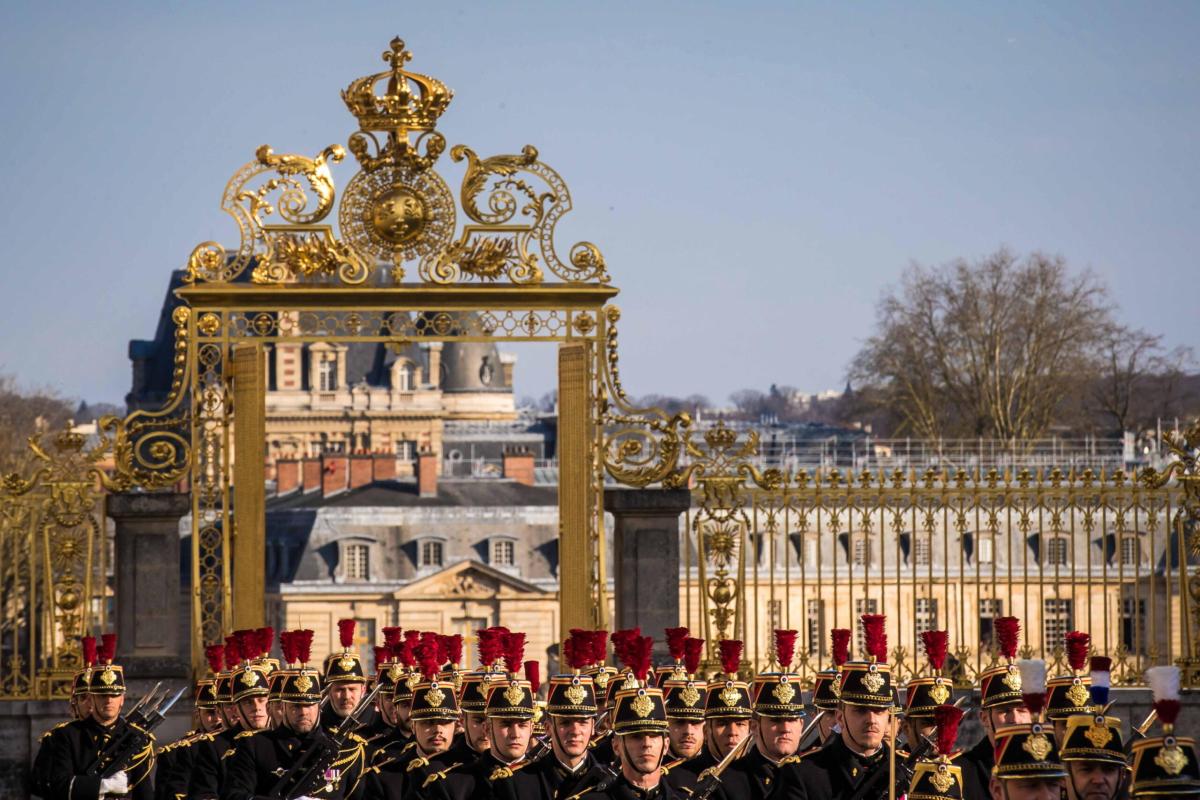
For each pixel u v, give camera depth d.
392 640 90.19
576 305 107.00
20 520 105.06
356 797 79.50
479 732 73.81
